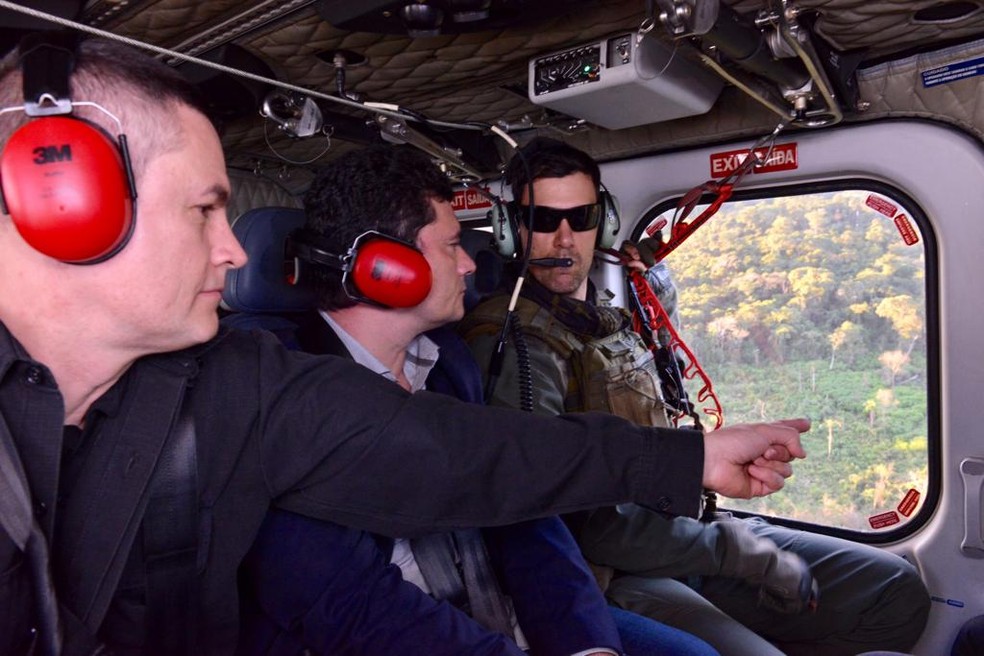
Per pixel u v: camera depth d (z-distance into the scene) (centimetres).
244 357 101
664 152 261
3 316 78
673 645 162
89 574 85
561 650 142
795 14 156
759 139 240
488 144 288
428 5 150
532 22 163
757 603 213
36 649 77
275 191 352
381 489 104
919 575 218
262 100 208
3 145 76
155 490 90
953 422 217
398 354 164
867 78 213
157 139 78
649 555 184
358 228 147
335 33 177
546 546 157
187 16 166
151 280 79
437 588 144
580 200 197
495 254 204
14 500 72
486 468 103
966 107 205
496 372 182
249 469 100
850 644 216
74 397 84
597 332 197
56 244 71
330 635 121
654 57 187
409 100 236
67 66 72
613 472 103
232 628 102
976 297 211
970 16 180
